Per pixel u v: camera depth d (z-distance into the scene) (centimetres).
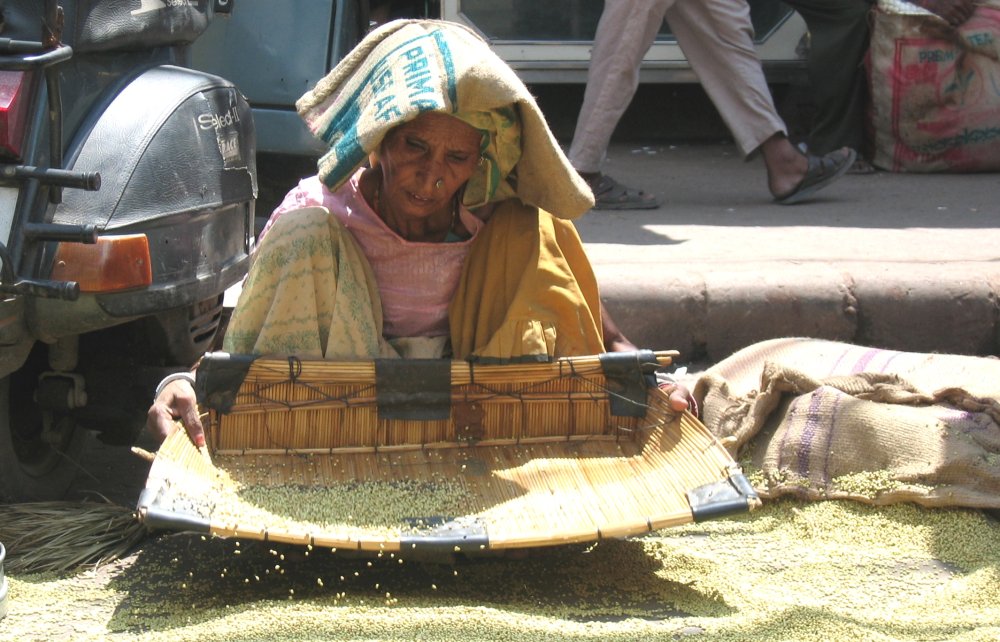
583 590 295
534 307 312
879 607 290
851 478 351
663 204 677
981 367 400
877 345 489
